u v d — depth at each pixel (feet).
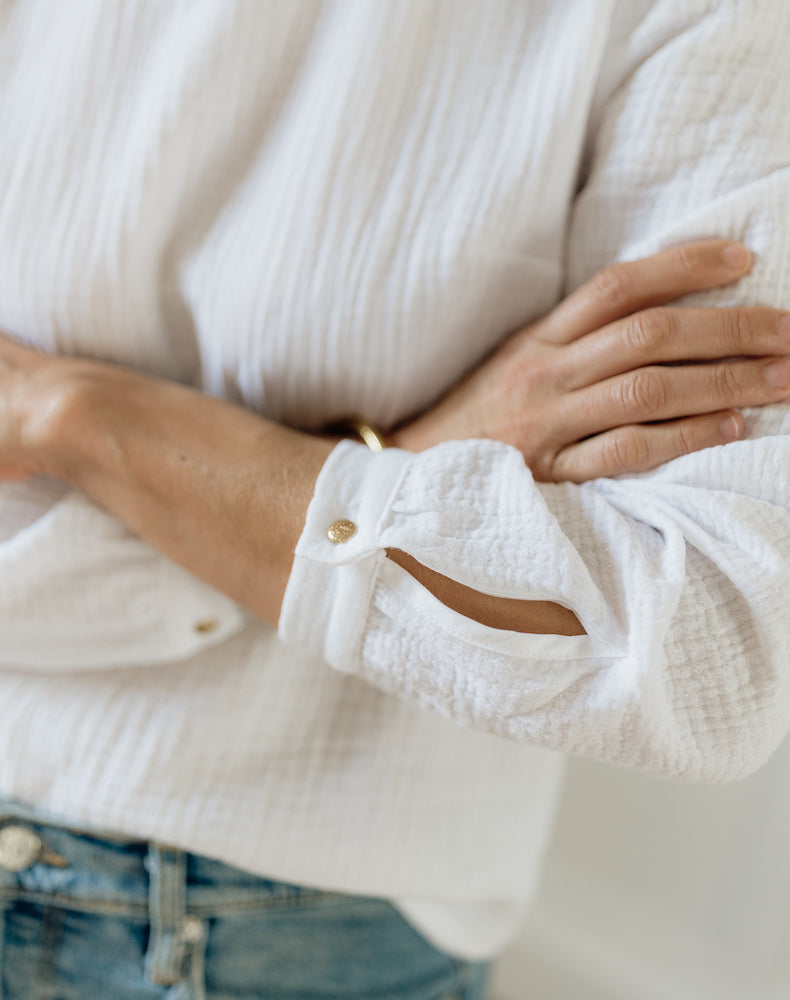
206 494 1.67
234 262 1.78
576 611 1.41
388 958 2.42
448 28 1.67
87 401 1.75
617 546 1.45
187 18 1.73
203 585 1.83
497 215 1.67
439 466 1.53
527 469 1.51
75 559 1.79
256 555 1.65
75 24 1.79
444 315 1.73
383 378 1.81
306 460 1.65
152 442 1.71
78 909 2.05
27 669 1.96
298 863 1.91
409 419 1.93
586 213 1.74
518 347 1.76
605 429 1.64
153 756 1.87
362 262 1.70
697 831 3.37
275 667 1.92
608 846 3.61
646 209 1.68
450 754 2.04
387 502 1.51
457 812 2.05
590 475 1.64
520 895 2.31
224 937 2.10
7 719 1.92
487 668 1.43
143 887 2.02
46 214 1.82
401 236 1.70
